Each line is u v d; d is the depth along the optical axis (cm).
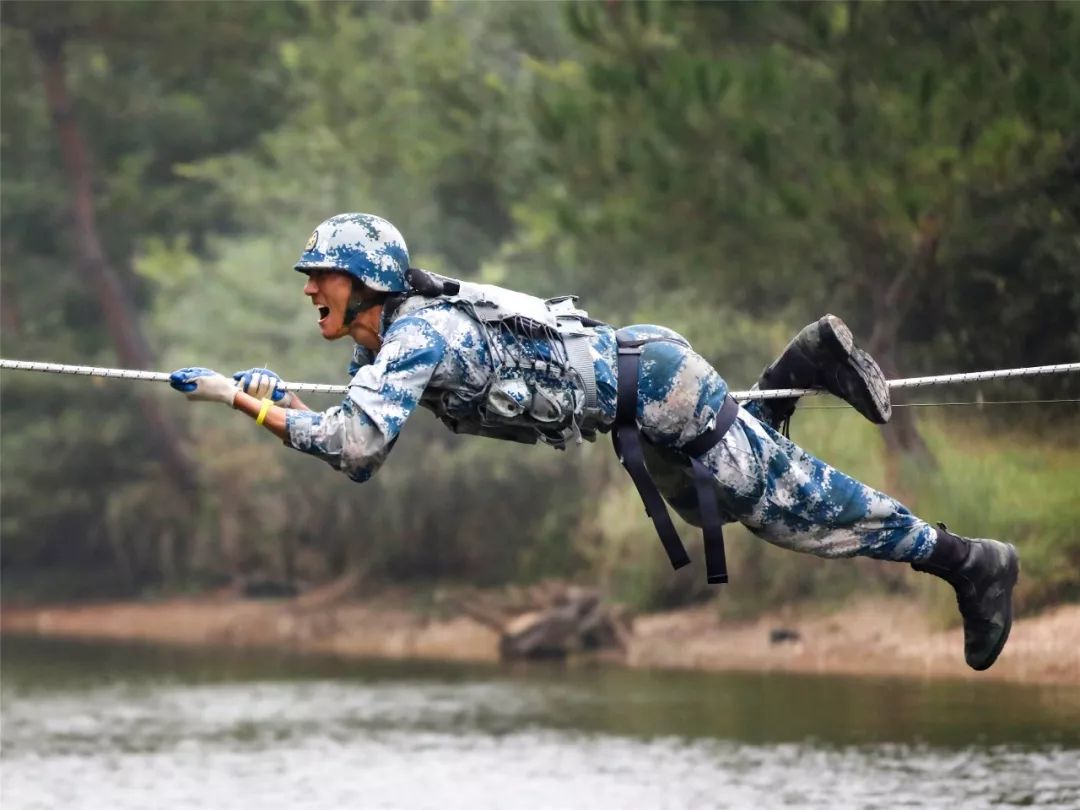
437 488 7812
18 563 10431
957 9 4425
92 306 10475
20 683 5716
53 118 9488
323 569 8538
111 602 9669
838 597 5516
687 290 6003
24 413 10225
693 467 1858
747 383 5762
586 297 6844
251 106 10238
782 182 4666
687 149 4803
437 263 7512
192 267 8844
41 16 9188
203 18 9194
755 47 4831
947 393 4697
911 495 4597
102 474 10081
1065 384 4431
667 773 3397
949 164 4397
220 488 9006
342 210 8100
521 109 6262
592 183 5141
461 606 7006
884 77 4506
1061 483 4234
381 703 4853
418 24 7712
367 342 1888
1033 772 3112
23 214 10475
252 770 3656
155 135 10388
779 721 3959
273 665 6319
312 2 7894
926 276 4762
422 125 6862
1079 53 4191
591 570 6994
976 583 1950
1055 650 4178
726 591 6003
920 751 3397
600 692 4850
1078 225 4459
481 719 4384
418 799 3256
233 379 1836
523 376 1830
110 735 4275
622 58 5028
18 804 3291
